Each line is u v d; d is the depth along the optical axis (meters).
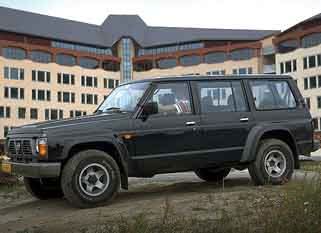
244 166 8.70
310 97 72.44
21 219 6.85
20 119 82.62
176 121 7.88
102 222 5.94
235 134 8.32
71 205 7.57
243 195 7.30
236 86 8.59
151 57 98.06
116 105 8.06
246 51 88.19
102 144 7.40
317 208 5.26
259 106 8.69
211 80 8.40
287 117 8.87
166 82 8.01
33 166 7.04
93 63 95.31
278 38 80.12
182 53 94.81
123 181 7.52
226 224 5.13
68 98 89.75
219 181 9.96
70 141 7.08
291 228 4.77
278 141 8.66
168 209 6.11
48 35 92.19
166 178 11.53
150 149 7.64
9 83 82.00
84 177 7.12
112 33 102.88
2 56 81.75
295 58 75.44
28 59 84.69
